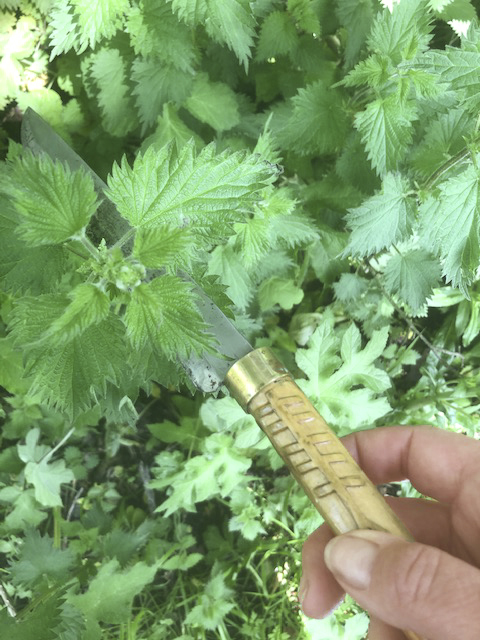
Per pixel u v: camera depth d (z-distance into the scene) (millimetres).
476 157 318
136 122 389
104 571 364
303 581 264
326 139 373
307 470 199
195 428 434
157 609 441
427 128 355
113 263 221
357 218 337
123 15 347
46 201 214
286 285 417
